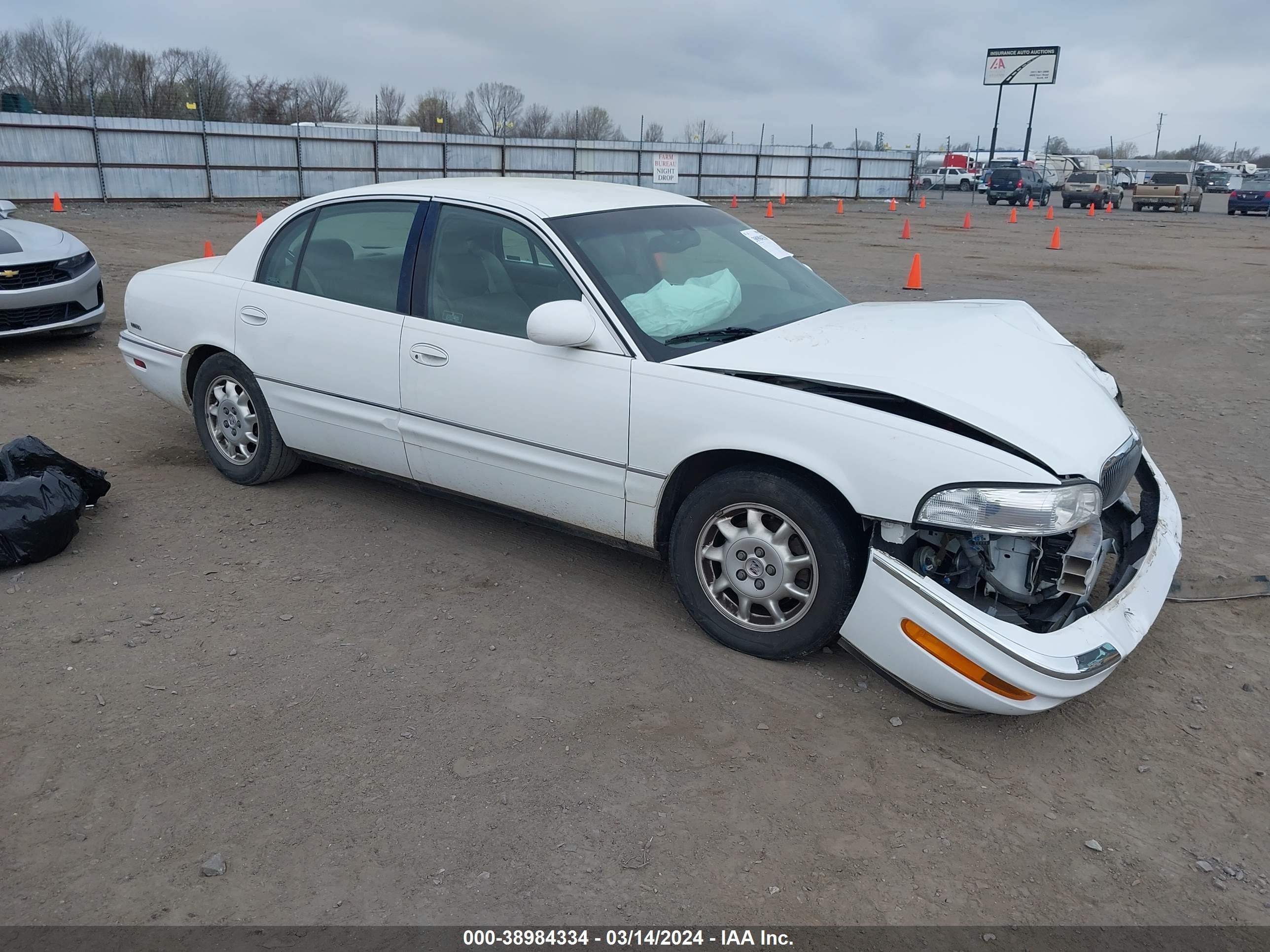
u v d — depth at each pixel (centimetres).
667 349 356
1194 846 264
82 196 2636
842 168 4450
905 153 4628
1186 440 650
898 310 419
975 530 287
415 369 411
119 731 302
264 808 270
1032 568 310
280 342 460
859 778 289
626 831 264
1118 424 328
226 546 441
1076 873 253
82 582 401
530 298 385
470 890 242
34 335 823
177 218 2311
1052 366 347
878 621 310
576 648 360
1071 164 5931
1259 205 3975
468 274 404
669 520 367
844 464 305
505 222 395
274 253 473
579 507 380
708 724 314
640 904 239
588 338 354
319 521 472
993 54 6669
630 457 356
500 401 386
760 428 322
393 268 426
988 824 271
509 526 472
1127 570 341
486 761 293
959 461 289
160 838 257
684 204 459
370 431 438
